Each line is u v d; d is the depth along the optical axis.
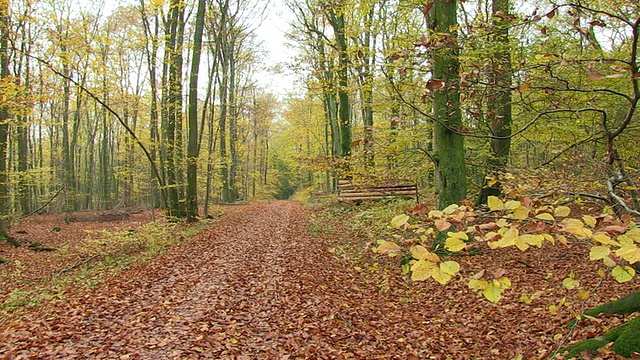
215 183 26.97
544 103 5.51
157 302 7.19
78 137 35.16
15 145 26.59
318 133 34.41
